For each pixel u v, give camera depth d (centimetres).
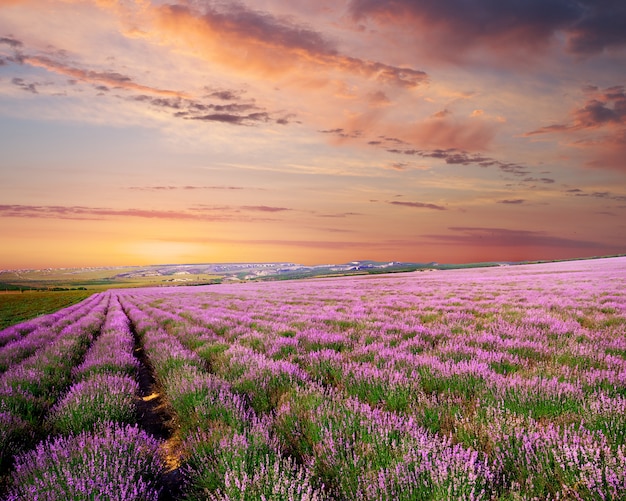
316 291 4088
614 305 1407
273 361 783
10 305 4909
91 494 330
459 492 297
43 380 813
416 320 1355
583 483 298
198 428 499
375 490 306
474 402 516
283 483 327
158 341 1323
